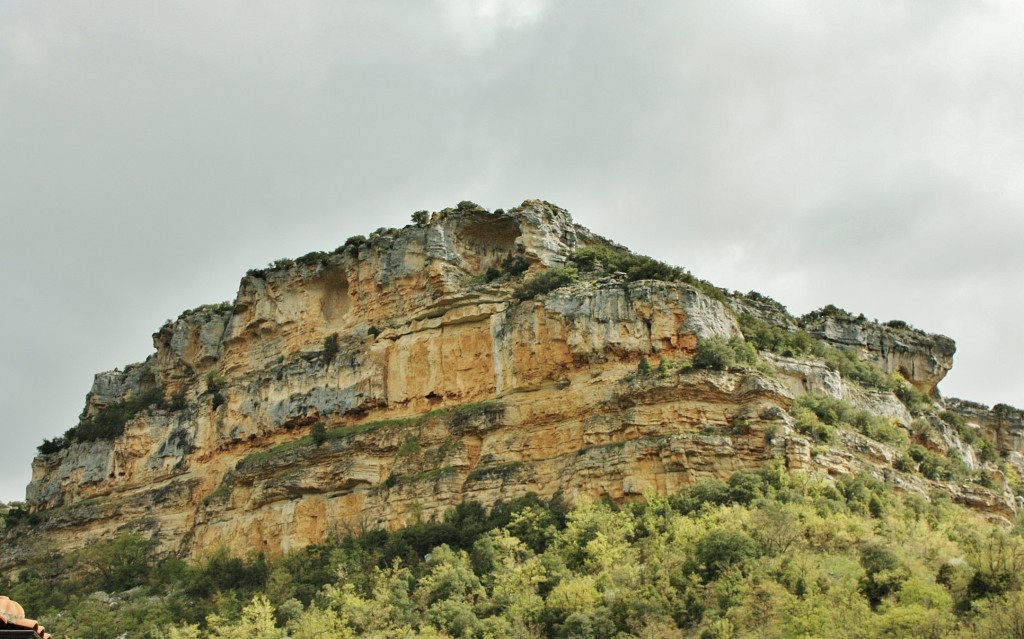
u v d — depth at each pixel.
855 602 65.25
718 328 94.75
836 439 90.56
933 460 102.06
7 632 34.41
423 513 90.19
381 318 108.69
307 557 91.62
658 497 82.06
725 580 69.75
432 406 99.94
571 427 90.00
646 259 104.00
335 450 99.56
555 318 95.06
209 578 94.38
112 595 101.19
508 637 69.50
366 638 72.88
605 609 69.38
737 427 85.56
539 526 82.56
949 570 69.25
